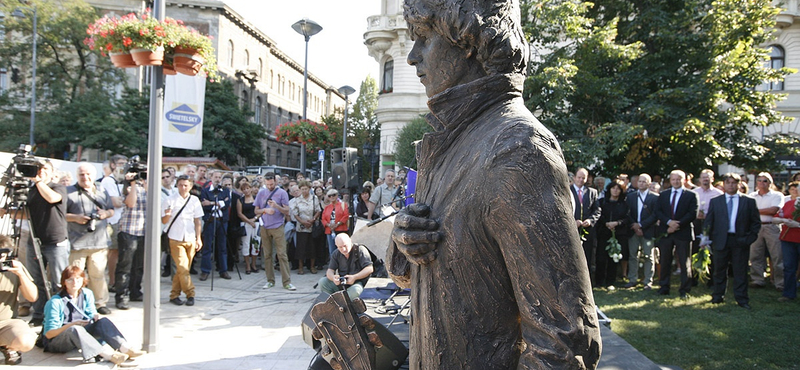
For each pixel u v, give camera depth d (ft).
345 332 5.82
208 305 22.17
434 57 3.38
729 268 27.94
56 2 81.71
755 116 37.68
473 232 2.90
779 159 65.00
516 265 2.75
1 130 76.79
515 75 3.28
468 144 3.13
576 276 2.68
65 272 15.55
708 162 36.86
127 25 13.48
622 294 23.50
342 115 140.67
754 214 20.84
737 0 35.96
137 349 15.15
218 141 96.02
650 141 36.70
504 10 3.24
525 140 2.80
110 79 80.84
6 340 14.14
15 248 15.30
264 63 141.79
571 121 36.17
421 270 3.18
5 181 16.15
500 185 2.77
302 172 49.52
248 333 18.04
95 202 19.17
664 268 23.40
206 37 14.82
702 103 35.12
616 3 40.91
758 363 14.48
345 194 32.27
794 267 21.75
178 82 29.22
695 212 22.86
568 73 33.78
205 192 27.76
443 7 3.24
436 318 3.04
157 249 15.46
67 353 15.34
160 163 15.11
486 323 2.94
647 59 38.86
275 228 25.93
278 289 26.02
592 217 24.12
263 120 141.90
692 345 15.97
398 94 79.51
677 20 38.40
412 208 3.17
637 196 25.29
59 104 77.77
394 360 10.00
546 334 2.69
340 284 17.07
